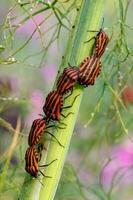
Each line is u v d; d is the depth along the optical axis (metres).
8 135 0.43
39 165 0.28
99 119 0.46
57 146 0.28
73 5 0.32
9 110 0.44
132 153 0.52
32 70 0.48
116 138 0.43
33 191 0.28
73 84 0.28
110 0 0.46
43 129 0.28
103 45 0.28
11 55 0.33
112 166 0.51
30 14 0.32
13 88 0.45
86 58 0.28
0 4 0.45
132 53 0.33
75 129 0.52
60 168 0.29
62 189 0.41
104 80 0.33
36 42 0.49
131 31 0.43
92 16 0.28
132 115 0.43
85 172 0.51
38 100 0.45
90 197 0.48
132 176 0.52
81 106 0.52
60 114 0.28
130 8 0.57
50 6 0.32
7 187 0.37
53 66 0.49
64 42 0.50
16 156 0.40
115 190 0.52
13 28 0.35
